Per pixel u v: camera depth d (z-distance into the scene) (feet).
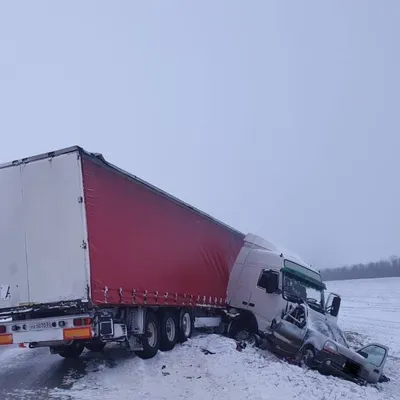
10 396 28.71
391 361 55.67
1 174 32.19
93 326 30.83
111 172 33.86
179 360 37.24
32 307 30.37
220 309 53.88
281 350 45.11
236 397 28.14
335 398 29.19
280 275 51.08
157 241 39.91
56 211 30.76
